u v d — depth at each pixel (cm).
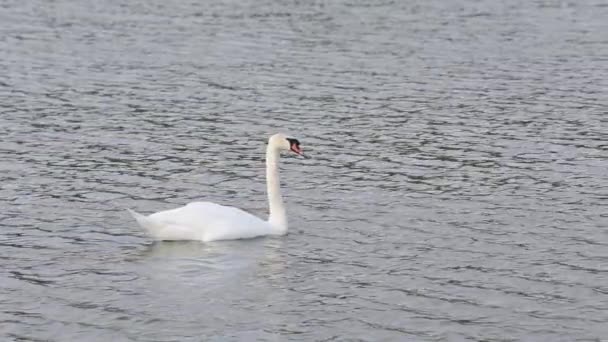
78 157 2962
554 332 1823
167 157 2978
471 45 4731
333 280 2053
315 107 3612
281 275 2077
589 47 4684
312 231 2341
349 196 2611
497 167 2859
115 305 1930
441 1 5934
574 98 3722
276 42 4784
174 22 5250
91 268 2108
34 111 3525
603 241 2272
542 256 2184
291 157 2981
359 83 3991
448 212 2477
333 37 4916
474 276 2077
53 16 5369
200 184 2734
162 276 2067
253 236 2280
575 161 2912
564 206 2514
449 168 2855
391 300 1959
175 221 2252
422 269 2114
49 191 2638
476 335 1811
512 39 4869
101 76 4088
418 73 4169
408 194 2623
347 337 1803
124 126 3338
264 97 3762
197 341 1783
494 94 3800
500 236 2308
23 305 1930
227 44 4728
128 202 2569
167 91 3850
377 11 5625
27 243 2255
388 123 3388
